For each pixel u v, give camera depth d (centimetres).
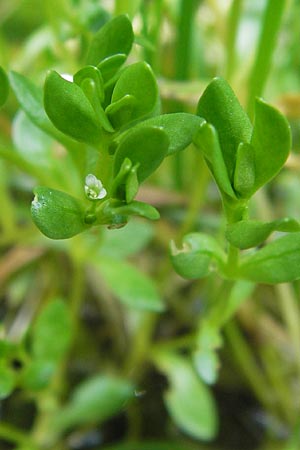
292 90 18
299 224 9
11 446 15
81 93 9
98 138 9
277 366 17
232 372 17
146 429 16
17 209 17
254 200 17
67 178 14
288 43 18
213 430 14
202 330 13
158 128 9
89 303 18
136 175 9
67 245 15
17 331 17
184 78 17
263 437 16
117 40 10
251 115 14
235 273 10
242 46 18
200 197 15
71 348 17
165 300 18
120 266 14
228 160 9
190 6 16
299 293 17
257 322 17
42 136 14
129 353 17
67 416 14
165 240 17
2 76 9
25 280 17
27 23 23
